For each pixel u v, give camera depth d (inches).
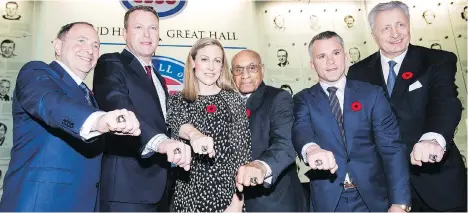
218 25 149.4
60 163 75.6
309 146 81.6
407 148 102.7
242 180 73.7
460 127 138.5
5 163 131.8
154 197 89.7
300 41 150.6
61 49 89.0
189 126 84.4
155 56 142.8
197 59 92.2
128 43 103.1
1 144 132.5
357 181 87.2
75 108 61.6
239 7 151.6
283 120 92.0
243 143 87.7
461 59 146.1
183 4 149.2
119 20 145.6
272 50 149.3
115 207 86.7
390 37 111.0
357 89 94.3
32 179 73.5
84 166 78.4
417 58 109.7
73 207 75.2
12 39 138.9
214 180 84.0
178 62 143.9
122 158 89.4
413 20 149.9
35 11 142.3
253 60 104.9
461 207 102.7
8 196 74.4
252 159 88.9
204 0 150.6
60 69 83.0
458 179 103.4
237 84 104.0
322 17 152.8
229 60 146.8
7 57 137.5
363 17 152.4
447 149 104.0
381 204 86.0
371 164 88.2
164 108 100.3
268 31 150.7
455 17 149.9
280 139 88.6
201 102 89.2
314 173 91.7
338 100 95.2
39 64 79.8
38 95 66.1
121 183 87.8
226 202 83.4
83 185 77.4
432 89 104.6
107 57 96.4
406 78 107.3
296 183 95.2
